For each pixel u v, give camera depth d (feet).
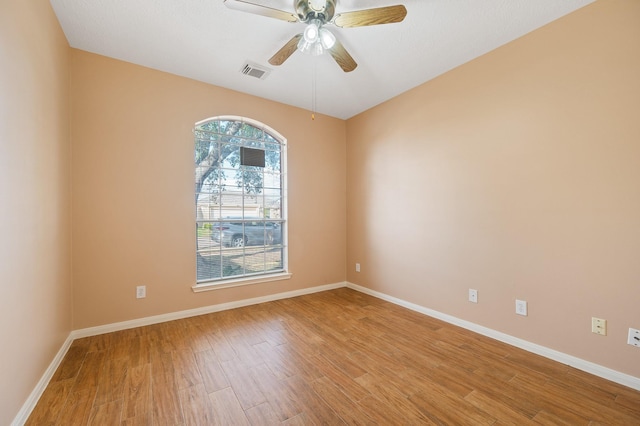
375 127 11.73
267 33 7.09
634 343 5.50
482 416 4.79
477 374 6.05
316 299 11.35
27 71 4.84
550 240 6.66
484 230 7.97
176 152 9.12
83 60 7.74
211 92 9.76
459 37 7.17
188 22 6.64
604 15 5.82
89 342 7.44
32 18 5.06
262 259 11.28
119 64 8.25
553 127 6.59
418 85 9.86
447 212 8.95
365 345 7.39
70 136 7.50
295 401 5.19
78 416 4.76
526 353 6.94
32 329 5.01
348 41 7.32
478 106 8.07
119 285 8.22
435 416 4.80
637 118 5.46
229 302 10.17
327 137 12.79
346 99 11.09
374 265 11.82
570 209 6.33
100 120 7.96
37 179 5.28
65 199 7.06
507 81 7.41
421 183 9.79
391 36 7.12
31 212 5.00
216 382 5.75
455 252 8.71
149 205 8.68
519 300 7.22
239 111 10.35
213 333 8.08
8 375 4.18
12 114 4.30
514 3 5.97
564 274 6.44
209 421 4.67
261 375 6.01
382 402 5.16
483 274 7.99
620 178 5.66
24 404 4.68
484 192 7.95
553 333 6.63
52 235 6.08
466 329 8.38
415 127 10.00
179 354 6.87
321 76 9.25
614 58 5.71
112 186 8.13
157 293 8.80
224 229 10.39
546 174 6.71
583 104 6.13
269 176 11.45
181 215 9.20
